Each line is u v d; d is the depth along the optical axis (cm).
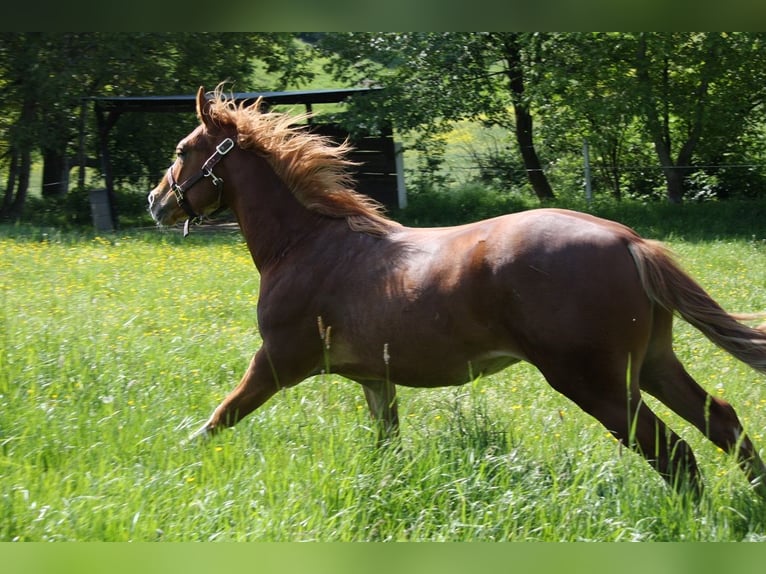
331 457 497
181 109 2203
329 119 2356
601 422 481
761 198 2406
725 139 2436
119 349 776
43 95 2283
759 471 479
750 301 1066
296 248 596
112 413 600
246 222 627
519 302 484
